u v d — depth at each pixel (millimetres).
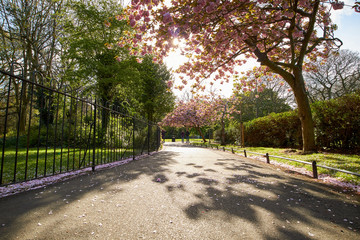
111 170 6047
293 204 3186
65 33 20219
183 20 4836
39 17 18609
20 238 1967
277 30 8367
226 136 27391
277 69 9703
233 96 25641
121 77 19016
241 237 2096
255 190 3957
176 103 33750
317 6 8242
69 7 19234
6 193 3441
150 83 28812
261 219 2574
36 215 2553
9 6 17141
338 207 3090
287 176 5500
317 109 10602
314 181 4922
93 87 18781
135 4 4902
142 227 2279
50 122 18141
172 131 67938
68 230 2166
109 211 2746
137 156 9930
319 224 2465
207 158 9961
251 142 19250
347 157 7219
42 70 19656
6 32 17594
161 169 6359
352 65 23859
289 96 32250
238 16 7078
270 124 15883
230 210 2863
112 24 18844
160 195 3520
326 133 9961
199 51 8094
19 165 6844
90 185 4164
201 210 2844
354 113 8617
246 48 9344
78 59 18250
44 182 4207
